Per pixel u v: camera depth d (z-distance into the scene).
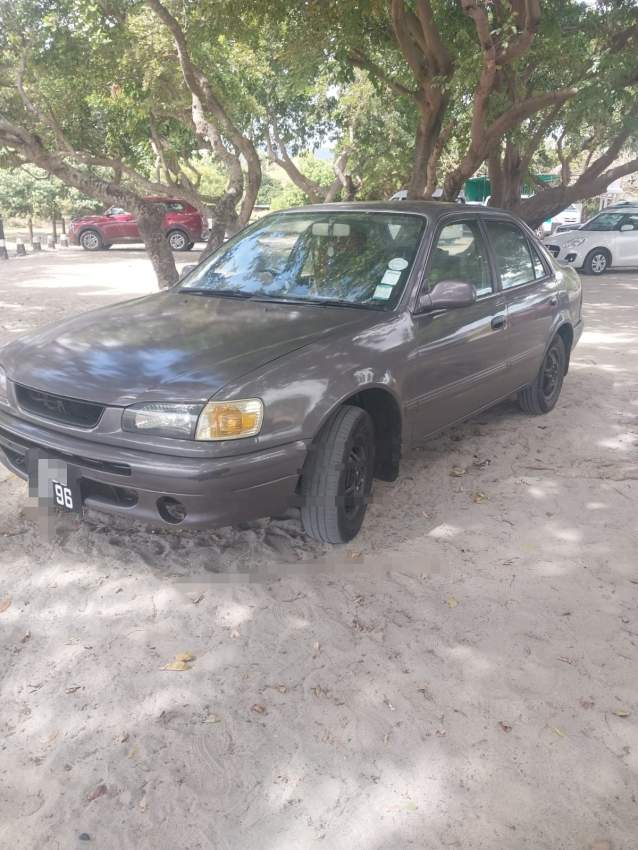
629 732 2.69
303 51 12.39
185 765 2.50
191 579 3.58
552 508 4.46
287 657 3.06
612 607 3.46
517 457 5.23
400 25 11.56
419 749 2.59
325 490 3.67
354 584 3.59
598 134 17.97
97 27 12.73
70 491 3.50
